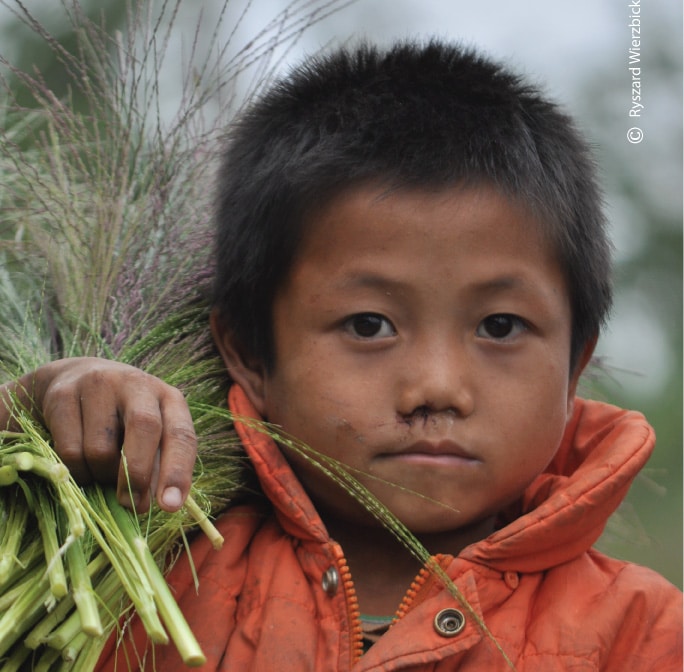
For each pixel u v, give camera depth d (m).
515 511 3.06
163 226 3.26
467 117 2.81
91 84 3.44
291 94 3.03
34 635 2.22
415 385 2.63
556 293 2.79
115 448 2.36
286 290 2.79
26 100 4.08
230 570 2.80
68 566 2.24
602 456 2.86
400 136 2.74
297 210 2.76
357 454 2.67
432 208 2.66
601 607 2.69
